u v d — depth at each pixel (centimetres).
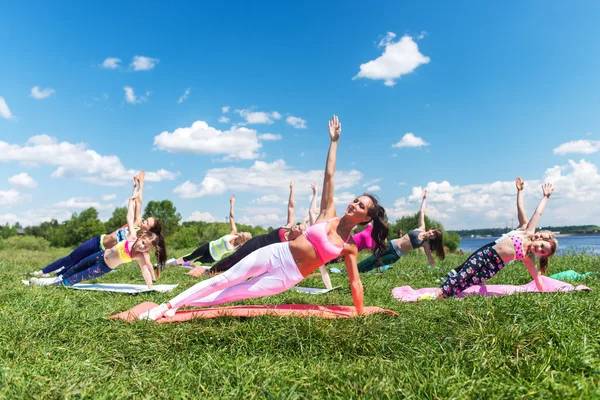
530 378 321
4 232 6506
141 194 935
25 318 468
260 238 935
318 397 302
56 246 5491
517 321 450
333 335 426
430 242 1066
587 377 314
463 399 287
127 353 401
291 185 1015
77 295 662
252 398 297
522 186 770
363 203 538
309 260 524
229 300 540
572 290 641
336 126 572
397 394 303
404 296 709
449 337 409
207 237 3306
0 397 283
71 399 289
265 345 417
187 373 345
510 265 1012
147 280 780
